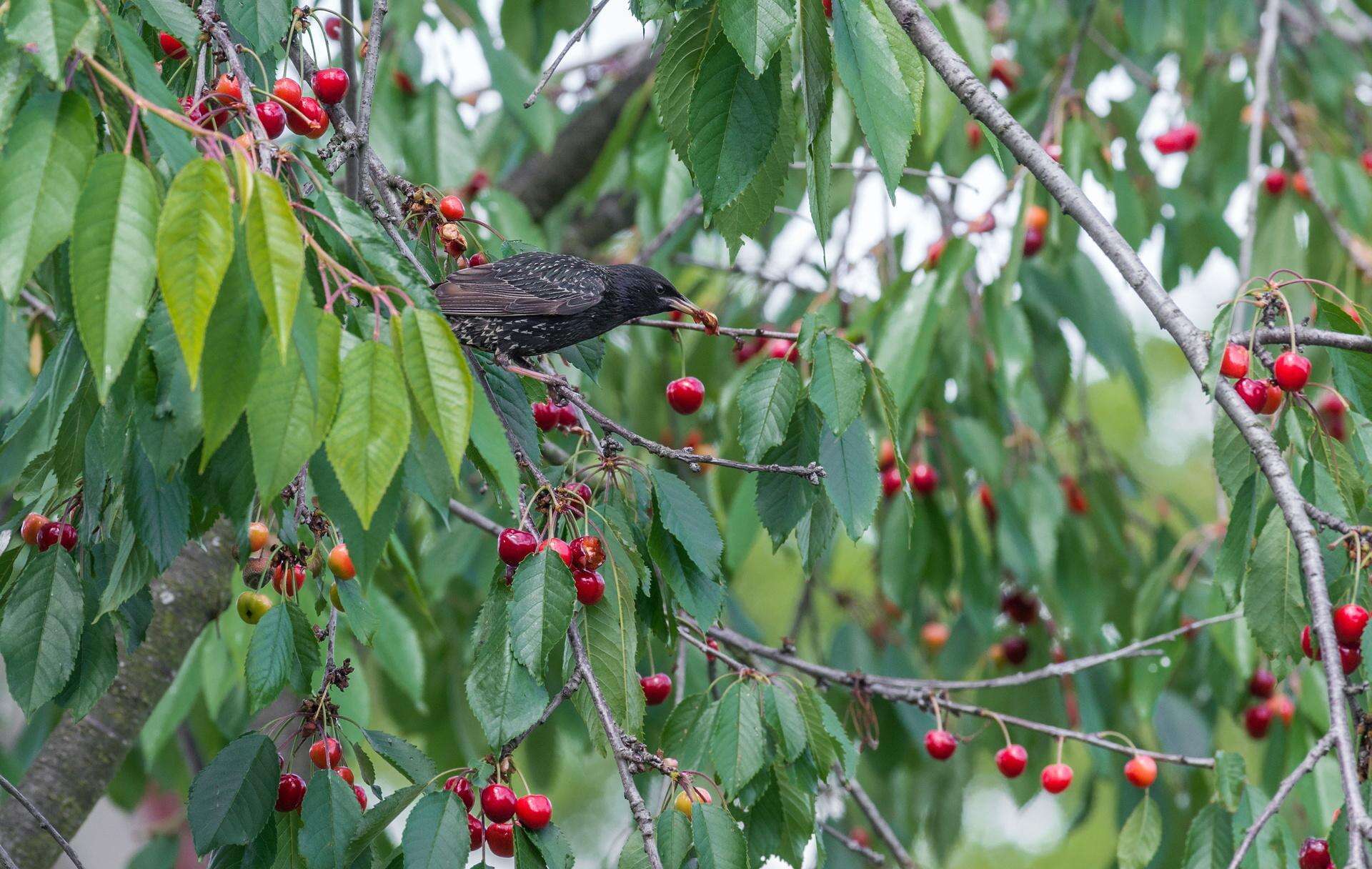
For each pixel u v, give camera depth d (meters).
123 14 6.23
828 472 6.57
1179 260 13.45
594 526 6.16
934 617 14.12
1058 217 11.43
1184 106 14.06
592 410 6.64
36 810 6.48
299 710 5.99
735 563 10.38
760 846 6.47
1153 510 15.80
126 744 9.61
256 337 4.17
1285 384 6.30
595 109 15.42
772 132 5.57
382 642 9.78
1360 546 5.84
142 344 4.65
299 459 4.12
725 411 11.05
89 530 5.82
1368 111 15.44
